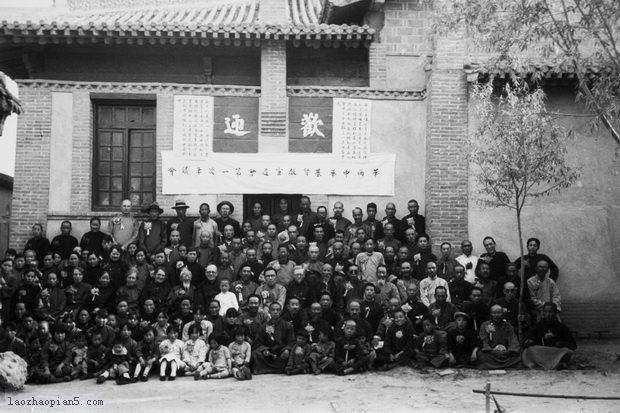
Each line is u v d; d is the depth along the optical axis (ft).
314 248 47.88
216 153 54.44
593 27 38.65
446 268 49.34
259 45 54.90
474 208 53.01
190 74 58.08
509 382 39.47
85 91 54.29
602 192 53.36
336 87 55.16
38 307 43.93
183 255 48.19
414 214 52.85
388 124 55.26
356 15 57.47
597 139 53.52
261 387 38.78
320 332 43.37
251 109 54.95
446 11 44.50
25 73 63.05
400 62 55.93
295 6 67.67
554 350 43.09
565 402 34.99
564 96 53.67
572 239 53.06
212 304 44.01
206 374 41.34
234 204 54.29
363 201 54.65
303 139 54.80
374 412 32.96
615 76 38.96
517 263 49.93
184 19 62.08
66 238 51.70
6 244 74.23
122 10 66.03
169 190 53.98
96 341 42.09
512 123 43.68
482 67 51.70
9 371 37.09
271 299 45.75
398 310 43.78
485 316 45.27
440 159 53.01
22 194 53.47
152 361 41.63
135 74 57.82
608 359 45.16
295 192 54.44
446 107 53.26
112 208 54.85
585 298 52.75
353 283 46.42
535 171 43.86
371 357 42.39
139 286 47.11
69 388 38.91
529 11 39.24
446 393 36.96
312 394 36.88
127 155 55.16
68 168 53.88
